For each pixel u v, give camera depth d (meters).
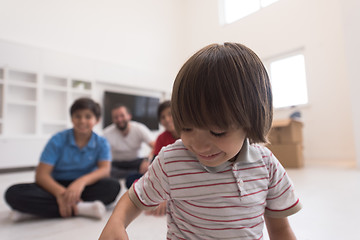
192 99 0.32
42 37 3.46
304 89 3.52
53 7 3.59
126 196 0.44
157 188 0.42
